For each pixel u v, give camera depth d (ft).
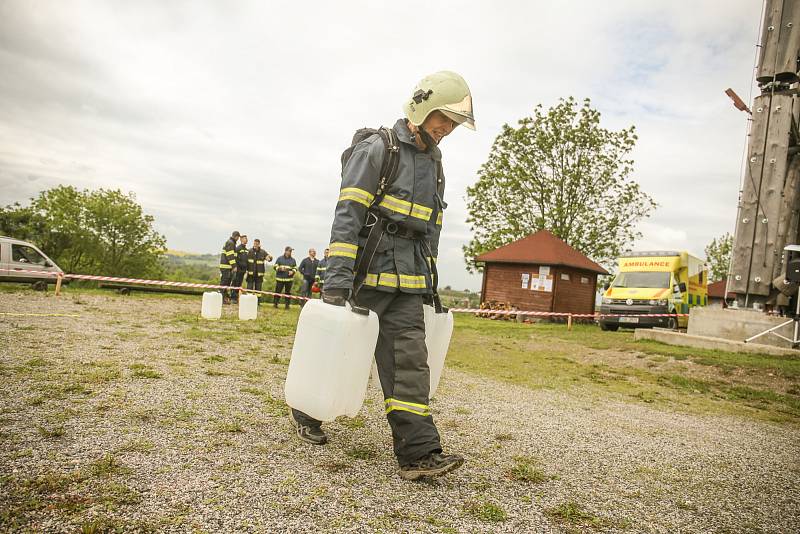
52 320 24.52
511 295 77.56
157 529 5.90
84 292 48.78
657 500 8.59
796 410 18.98
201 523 6.15
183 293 54.54
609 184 93.40
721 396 20.74
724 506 8.58
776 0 36.50
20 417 9.36
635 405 17.65
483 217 98.17
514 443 11.27
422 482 8.29
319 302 8.49
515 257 76.84
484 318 73.67
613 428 13.65
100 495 6.57
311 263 53.52
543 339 37.86
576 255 79.82
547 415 14.52
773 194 36.42
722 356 28.94
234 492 7.08
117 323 25.85
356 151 8.60
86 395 11.29
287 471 8.06
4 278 45.75
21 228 124.26
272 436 9.77
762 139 36.83
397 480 8.25
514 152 96.02
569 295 76.74
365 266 8.51
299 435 9.61
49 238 127.13
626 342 35.70
